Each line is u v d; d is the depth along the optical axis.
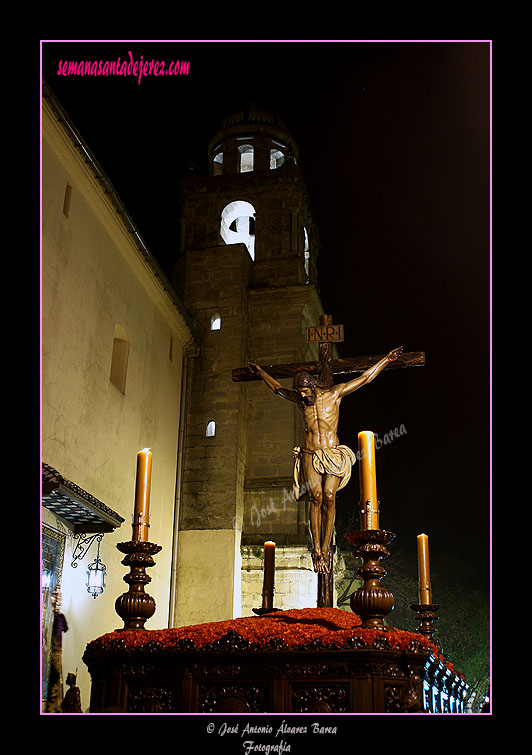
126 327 19.34
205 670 6.55
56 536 14.59
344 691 6.26
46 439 14.59
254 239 28.02
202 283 24.89
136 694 6.75
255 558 22.25
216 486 22.53
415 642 6.46
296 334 24.36
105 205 17.83
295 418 23.62
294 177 26.06
